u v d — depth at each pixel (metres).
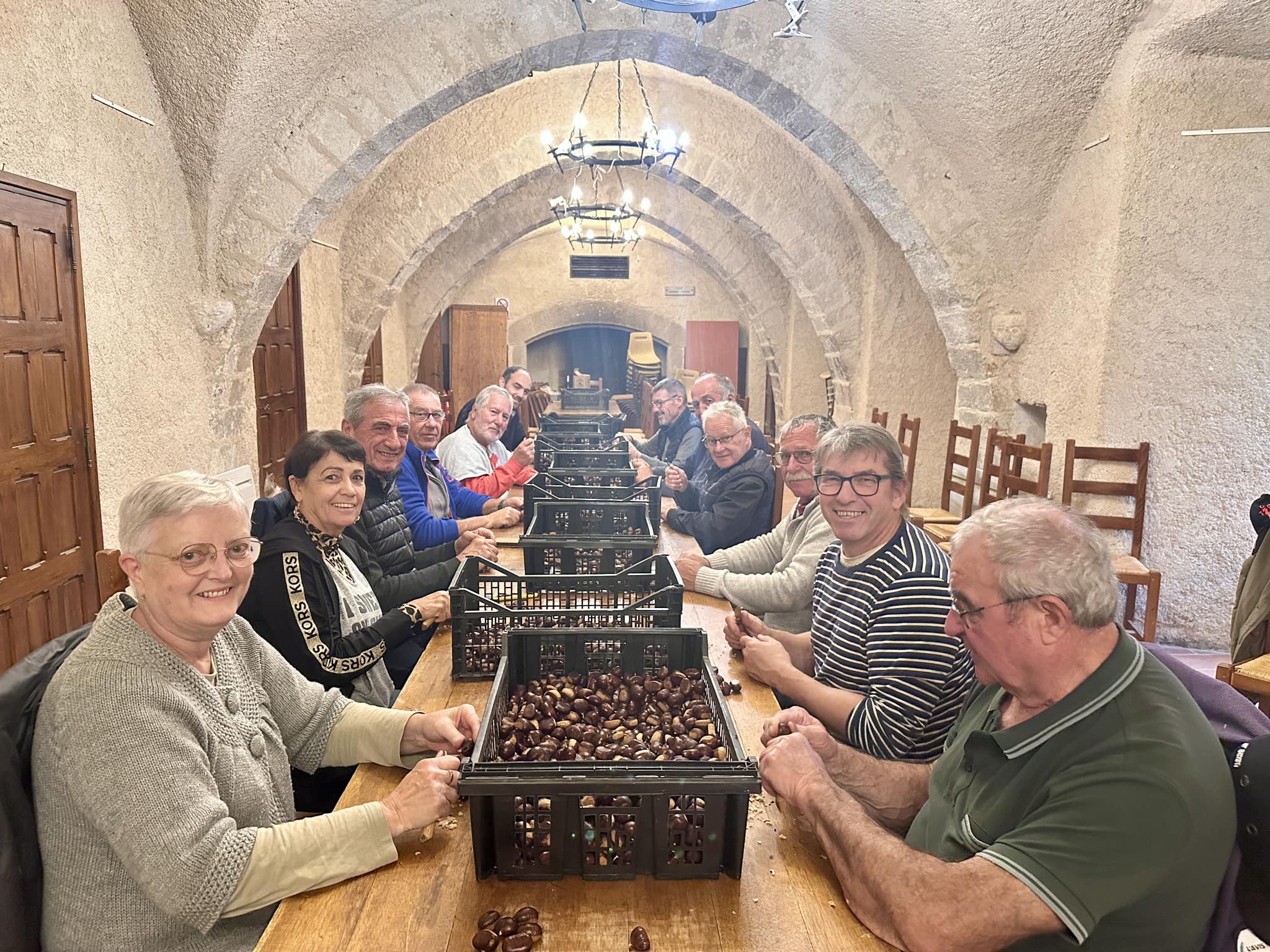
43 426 3.11
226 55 4.04
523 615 1.99
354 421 2.93
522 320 15.03
